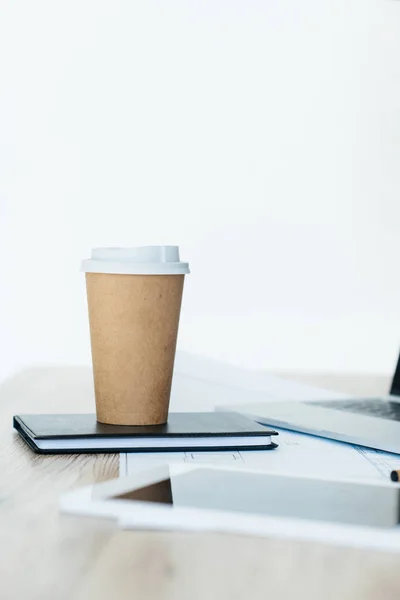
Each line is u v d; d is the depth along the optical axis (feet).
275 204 10.55
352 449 2.56
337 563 1.46
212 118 10.44
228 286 10.63
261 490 1.87
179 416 2.79
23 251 10.56
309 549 1.54
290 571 1.41
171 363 2.62
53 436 2.37
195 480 1.96
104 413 2.60
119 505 1.72
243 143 10.48
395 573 1.41
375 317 10.68
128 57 10.37
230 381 4.10
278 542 1.58
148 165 10.50
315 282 10.64
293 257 10.62
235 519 1.64
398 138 10.46
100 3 10.27
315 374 5.46
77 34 10.32
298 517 1.66
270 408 3.25
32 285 10.61
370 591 1.32
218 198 10.53
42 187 10.49
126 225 10.56
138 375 2.55
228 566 1.43
